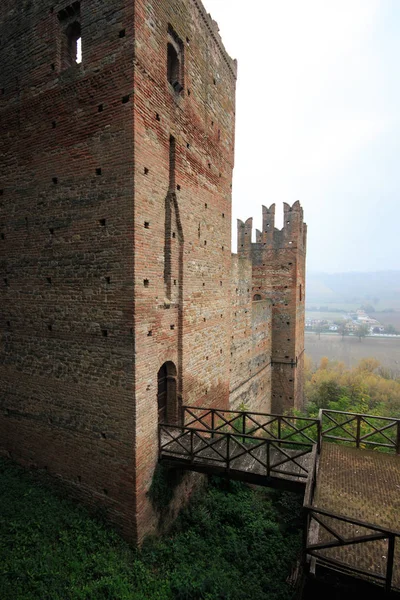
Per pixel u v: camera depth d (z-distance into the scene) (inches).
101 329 339.0
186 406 412.8
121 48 312.8
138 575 297.7
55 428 375.9
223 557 350.9
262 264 1020.5
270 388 999.6
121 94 315.3
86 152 339.3
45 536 307.1
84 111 337.7
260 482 329.7
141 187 324.5
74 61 375.2
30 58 371.9
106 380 338.6
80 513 348.8
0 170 404.8
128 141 314.3
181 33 388.2
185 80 398.3
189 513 405.4
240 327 736.3
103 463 344.5
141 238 327.3
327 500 297.3
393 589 213.6
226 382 545.0
